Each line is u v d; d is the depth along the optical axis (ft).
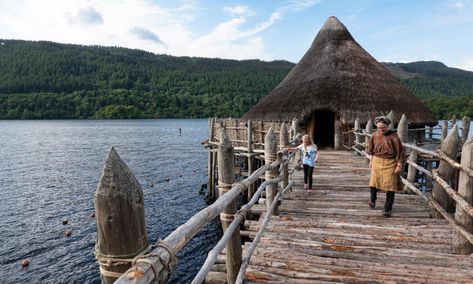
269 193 18.89
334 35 70.33
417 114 55.88
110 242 4.98
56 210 53.62
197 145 152.35
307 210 21.02
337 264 13.39
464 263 13.41
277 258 13.96
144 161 103.76
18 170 87.56
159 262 4.77
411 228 17.29
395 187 19.03
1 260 36.52
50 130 241.55
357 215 19.97
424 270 12.75
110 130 245.86
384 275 12.46
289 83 66.64
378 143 19.44
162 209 55.62
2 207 54.65
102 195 4.86
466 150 13.26
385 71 66.08
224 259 14.32
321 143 67.62
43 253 38.42
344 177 30.73
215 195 61.52
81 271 34.65
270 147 19.01
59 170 88.17
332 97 55.11
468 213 12.59
